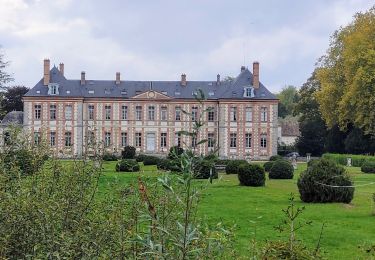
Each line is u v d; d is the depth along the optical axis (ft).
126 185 18.49
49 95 236.63
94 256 15.24
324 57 207.72
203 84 249.55
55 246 14.93
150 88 246.27
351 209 62.85
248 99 239.50
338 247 40.60
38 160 18.69
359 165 181.98
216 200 70.85
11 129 19.85
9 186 17.31
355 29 195.42
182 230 12.19
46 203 15.98
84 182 17.65
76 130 237.45
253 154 240.12
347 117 192.24
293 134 376.48
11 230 15.72
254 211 59.82
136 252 15.23
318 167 70.23
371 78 173.37
